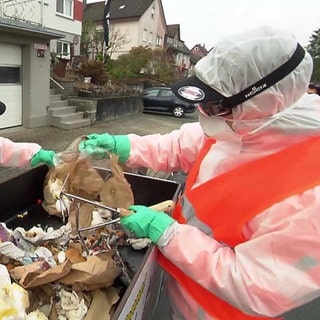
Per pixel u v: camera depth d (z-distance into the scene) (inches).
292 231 35.9
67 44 621.0
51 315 41.1
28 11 420.8
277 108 40.3
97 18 1221.7
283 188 38.5
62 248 50.9
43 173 73.1
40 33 324.2
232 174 43.2
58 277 42.0
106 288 46.1
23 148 69.7
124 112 526.6
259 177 40.6
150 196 76.8
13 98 340.2
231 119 42.4
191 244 42.8
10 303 34.2
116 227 57.7
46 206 68.4
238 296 39.1
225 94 39.9
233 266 40.0
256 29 40.1
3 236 50.1
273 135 41.6
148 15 1263.5
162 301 81.1
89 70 529.3
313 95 44.9
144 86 772.6
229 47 39.3
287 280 36.2
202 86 41.5
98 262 44.6
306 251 35.5
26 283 40.7
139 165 67.2
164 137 68.1
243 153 44.3
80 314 40.8
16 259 45.9
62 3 585.3
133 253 57.2
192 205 48.8
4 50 318.7
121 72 722.8
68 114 391.5
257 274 37.9
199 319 49.4
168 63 941.2
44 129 357.1
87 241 51.9
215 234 45.4
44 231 57.8
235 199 42.2
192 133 65.1
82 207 52.4
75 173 52.6
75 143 60.7
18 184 67.0
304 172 38.1
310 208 35.6
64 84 447.2
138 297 45.4
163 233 43.6
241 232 42.4
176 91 42.8
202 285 42.6
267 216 38.9
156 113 616.7
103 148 61.4
